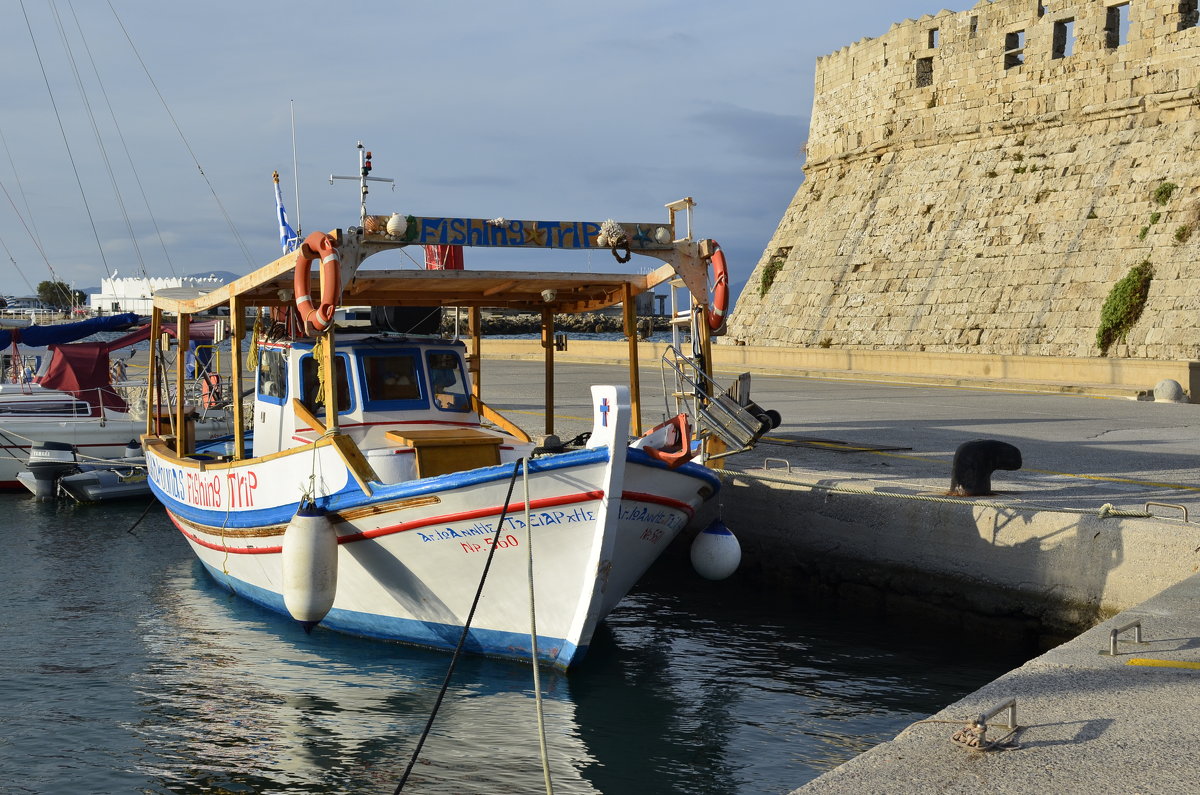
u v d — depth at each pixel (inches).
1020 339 1387.8
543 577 391.2
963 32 1579.7
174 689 403.5
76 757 343.3
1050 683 274.2
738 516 570.6
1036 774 219.5
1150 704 257.3
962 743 236.2
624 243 462.3
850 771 223.6
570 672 404.5
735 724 370.6
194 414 630.5
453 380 496.4
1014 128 1509.6
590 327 3097.9
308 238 413.1
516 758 343.0
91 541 671.1
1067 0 1440.7
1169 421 855.1
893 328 1573.6
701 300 481.4
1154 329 1240.2
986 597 462.0
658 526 410.0
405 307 555.8
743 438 423.8
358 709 382.9
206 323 839.7
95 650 450.6
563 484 371.6
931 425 828.0
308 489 442.9
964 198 1540.4
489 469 379.2
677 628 487.2
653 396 1090.1
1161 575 407.5
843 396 1109.1
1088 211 1368.1
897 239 1626.5
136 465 793.6
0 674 420.5
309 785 324.5
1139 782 214.5
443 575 411.8
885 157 1715.1
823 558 528.1
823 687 408.5
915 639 470.9
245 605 520.7
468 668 419.5
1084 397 1088.2
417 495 396.5
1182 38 1310.3
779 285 1844.2
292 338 499.2
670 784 323.6
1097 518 431.2
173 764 338.6
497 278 473.4
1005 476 573.6
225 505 502.3
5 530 703.7
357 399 475.5
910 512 492.7
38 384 906.1
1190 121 1301.7
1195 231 1243.8
